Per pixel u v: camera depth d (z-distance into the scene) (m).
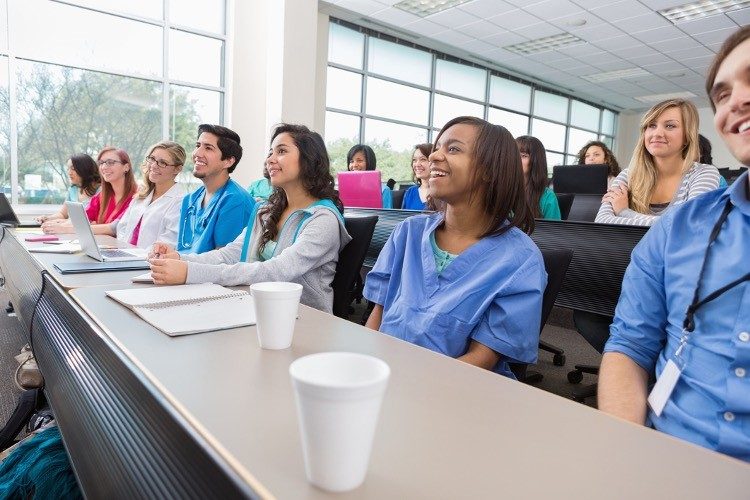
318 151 1.63
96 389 0.69
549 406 0.52
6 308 3.12
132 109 5.18
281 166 1.60
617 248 1.67
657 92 9.09
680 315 0.83
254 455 0.40
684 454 0.42
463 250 1.15
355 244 1.59
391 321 1.17
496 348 1.01
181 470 0.43
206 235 2.08
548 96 9.13
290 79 5.37
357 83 6.67
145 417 0.53
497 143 1.12
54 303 1.11
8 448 1.22
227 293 1.04
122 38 5.05
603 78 8.34
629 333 0.91
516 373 1.10
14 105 4.59
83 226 1.60
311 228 1.50
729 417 0.71
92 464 0.65
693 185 1.89
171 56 5.36
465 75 7.81
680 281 0.83
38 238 2.24
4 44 4.48
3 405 1.82
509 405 0.52
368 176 3.16
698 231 0.84
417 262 1.20
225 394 0.52
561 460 0.40
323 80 6.11
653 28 6.04
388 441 0.43
